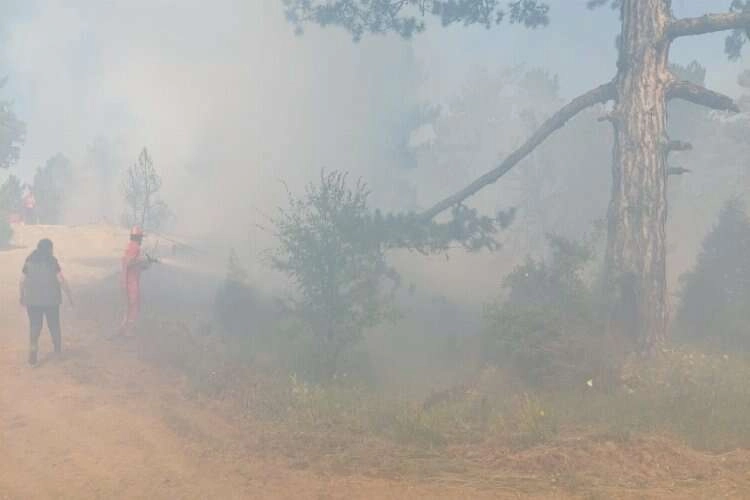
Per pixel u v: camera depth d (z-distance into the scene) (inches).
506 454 313.0
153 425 343.6
